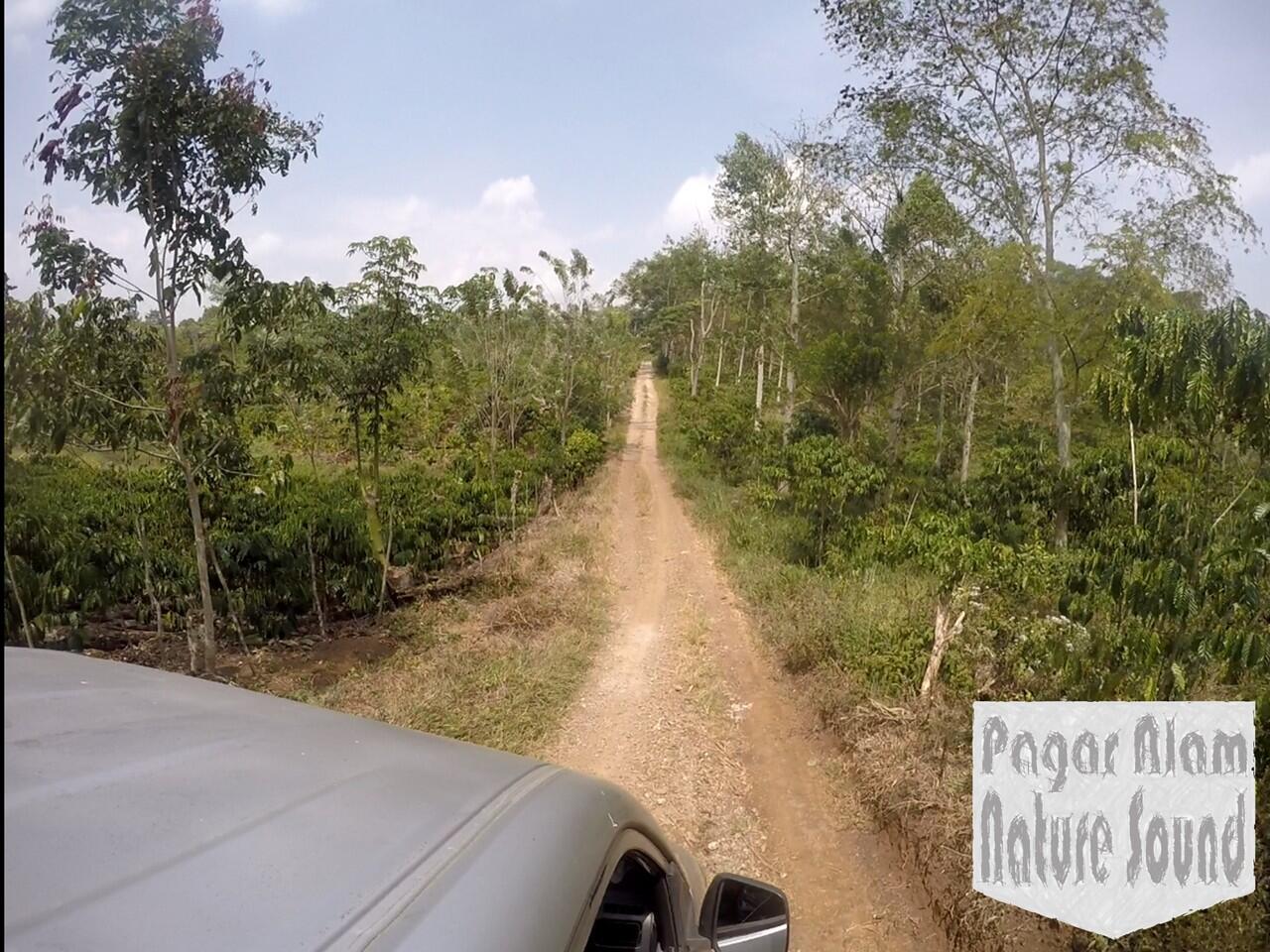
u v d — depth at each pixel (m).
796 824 5.93
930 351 19.17
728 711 8.05
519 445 31.44
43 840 1.11
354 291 11.23
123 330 7.46
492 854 1.33
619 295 49.97
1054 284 16.98
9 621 7.97
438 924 1.11
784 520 16.94
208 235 7.26
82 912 0.98
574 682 8.59
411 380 13.08
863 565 12.06
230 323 7.99
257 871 1.14
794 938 4.66
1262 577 5.69
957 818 5.22
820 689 8.02
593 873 1.51
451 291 25.47
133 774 1.35
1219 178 15.74
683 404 48.31
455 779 1.62
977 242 20.05
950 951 4.48
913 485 17.28
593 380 36.62
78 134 6.49
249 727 1.67
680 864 2.40
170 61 6.51
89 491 11.12
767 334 27.03
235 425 8.49
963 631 7.29
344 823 1.32
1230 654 5.22
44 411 6.66
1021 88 17.08
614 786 1.98
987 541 8.67
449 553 15.66
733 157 25.00
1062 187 16.97
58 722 1.52
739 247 27.73
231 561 10.27
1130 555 6.82
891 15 17.11
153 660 9.32
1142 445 12.23
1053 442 21.02
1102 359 15.78
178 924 0.99
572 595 12.12
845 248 23.27
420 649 9.82
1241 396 5.60
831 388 21.66
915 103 17.91
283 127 7.34
